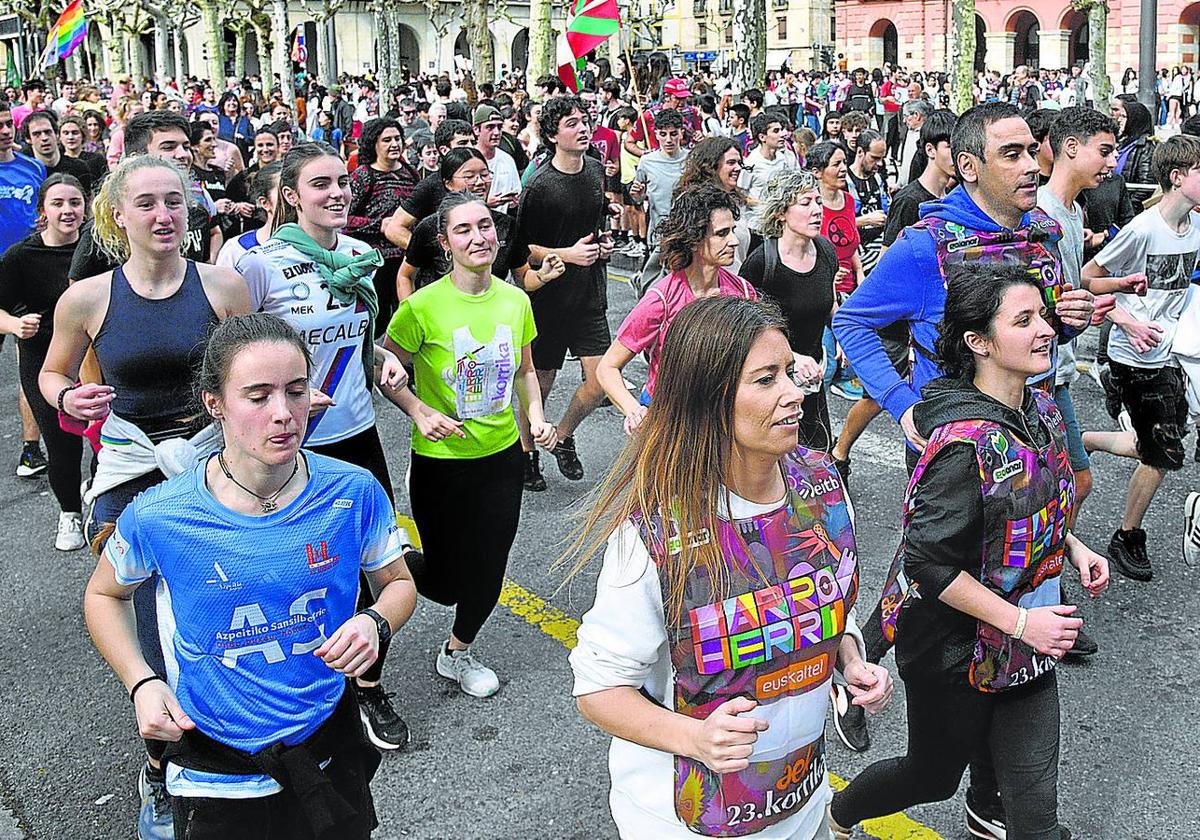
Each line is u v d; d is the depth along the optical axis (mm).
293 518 2730
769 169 10703
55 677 4965
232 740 2725
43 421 6078
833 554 2480
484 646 5141
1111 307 4516
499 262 7137
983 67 50562
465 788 4102
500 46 65438
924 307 4180
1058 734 3096
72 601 5684
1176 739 4305
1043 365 2975
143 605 3262
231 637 2707
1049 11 47938
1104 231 7469
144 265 3760
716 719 2227
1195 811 3896
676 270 4871
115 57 43062
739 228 6453
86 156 10109
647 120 14039
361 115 26141
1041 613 2879
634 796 2455
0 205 7758
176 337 3758
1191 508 5391
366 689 4324
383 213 8328
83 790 4160
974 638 2992
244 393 2621
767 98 27516
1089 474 5215
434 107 15922
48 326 6016
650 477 2381
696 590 2350
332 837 2848
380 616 2822
